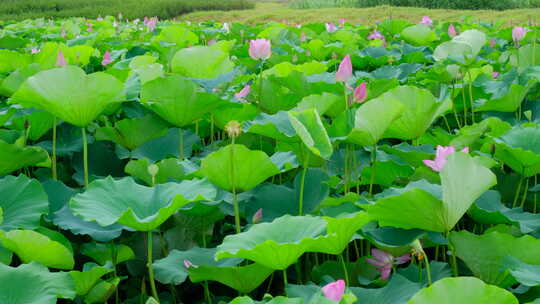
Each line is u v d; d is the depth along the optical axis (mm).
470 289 1363
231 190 2100
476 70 4195
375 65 5414
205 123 3381
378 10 17922
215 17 22609
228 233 2480
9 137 2701
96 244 2105
